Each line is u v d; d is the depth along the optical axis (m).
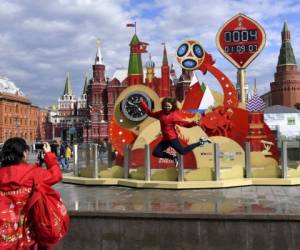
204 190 12.17
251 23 18.16
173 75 111.44
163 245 7.98
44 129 157.00
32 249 4.87
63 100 172.75
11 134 123.69
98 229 8.20
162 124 12.95
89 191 12.41
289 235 7.61
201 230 7.87
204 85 19.88
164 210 8.33
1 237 4.73
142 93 16.67
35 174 4.93
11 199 4.81
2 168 4.95
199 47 18.55
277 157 16.98
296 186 12.98
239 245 7.74
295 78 121.12
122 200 10.09
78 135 137.38
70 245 8.23
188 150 12.79
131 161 14.81
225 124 17.42
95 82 114.56
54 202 4.92
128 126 16.64
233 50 18.33
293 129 47.56
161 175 13.12
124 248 8.10
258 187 12.79
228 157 14.61
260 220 7.70
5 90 125.56
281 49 123.94
